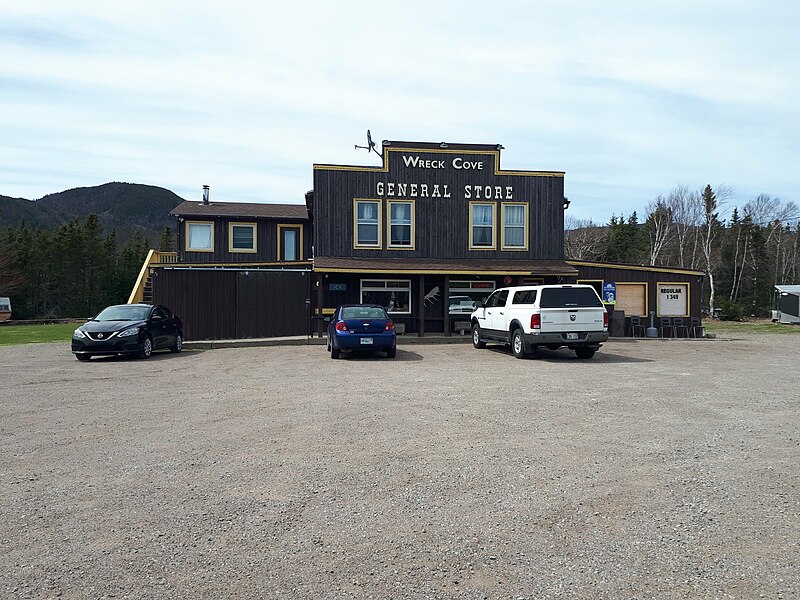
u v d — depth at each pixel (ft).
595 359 52.80
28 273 187.62
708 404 30.32
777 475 18.63
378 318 54.03
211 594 11.62
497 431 24.54
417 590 11.74
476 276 79.36
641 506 16.08
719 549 13.47
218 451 21.72
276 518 15.37
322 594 11.61
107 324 54.29
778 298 150.71
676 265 197.36
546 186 82.89
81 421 26.91
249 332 73.46
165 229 315.78
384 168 79.77
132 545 13.80
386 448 22.00
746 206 211.20
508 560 13.00
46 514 15.70
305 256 107.55
